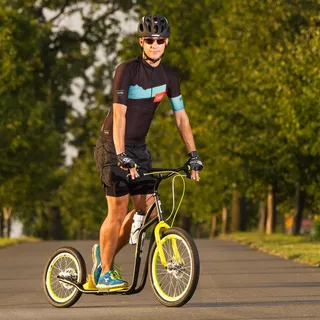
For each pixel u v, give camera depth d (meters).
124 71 17.50
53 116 114.81
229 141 62.06
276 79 50.56
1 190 85.12
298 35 52.62
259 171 64.38
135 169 17.05
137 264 17.30
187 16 88.62
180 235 16.66
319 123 49.22
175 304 16.88
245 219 83.31
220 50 65.00
